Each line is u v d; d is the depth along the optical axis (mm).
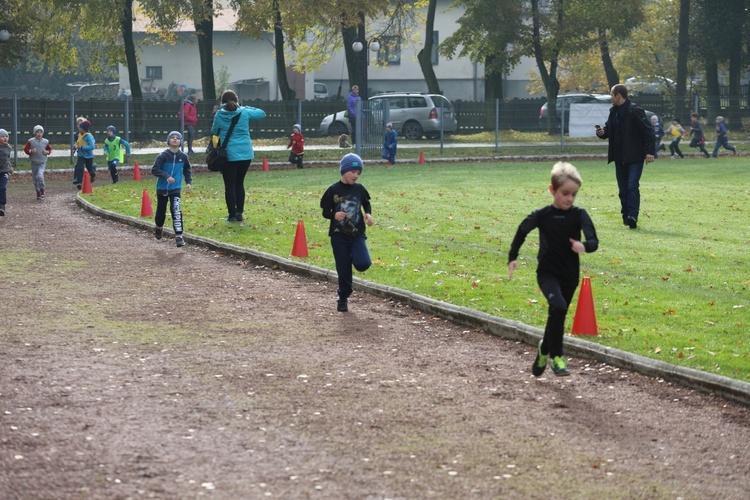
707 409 8312
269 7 47812
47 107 39250
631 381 9133
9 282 13555
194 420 7641
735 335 10664
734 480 6672
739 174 33312
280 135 47312
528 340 10586
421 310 12273
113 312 11828
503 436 7465
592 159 43875
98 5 45812
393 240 17750
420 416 7918
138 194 25875
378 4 47469
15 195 27000
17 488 6102
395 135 39656
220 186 28766
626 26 56000
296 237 15859
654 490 6438
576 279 9000
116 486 6207
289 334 10883
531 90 76375
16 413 7652
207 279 14336
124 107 41406
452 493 6273
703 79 76062
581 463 6914
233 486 6273
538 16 55500
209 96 51219
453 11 73188
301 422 7668
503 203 24094
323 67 75750
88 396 8211
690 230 19156
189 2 45688
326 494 6180
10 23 48750
